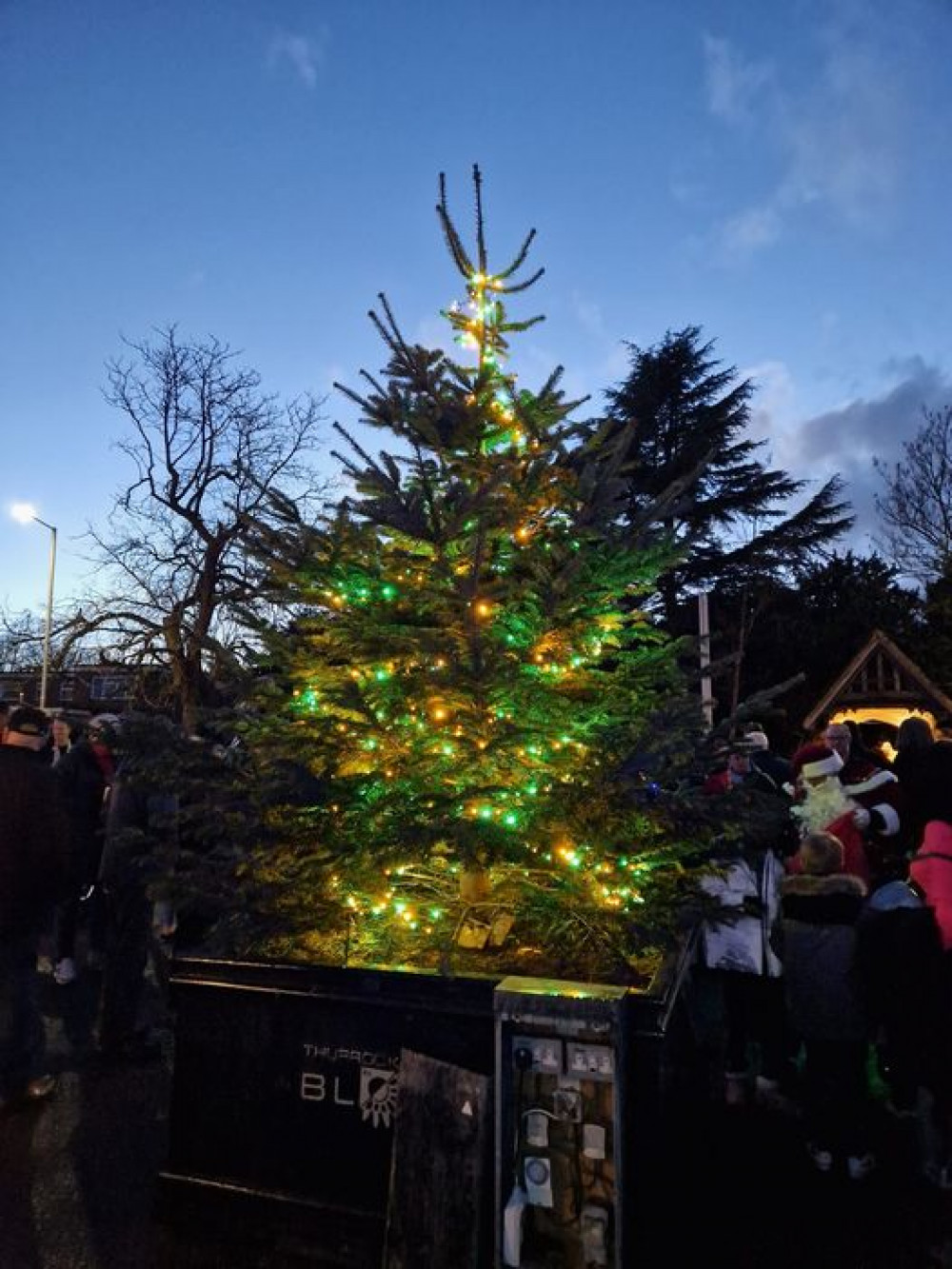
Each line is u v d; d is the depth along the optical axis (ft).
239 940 11.70
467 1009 10.22
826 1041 12.95
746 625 72.49
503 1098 9.59
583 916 12.09
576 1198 9.40
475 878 12.94
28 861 14.38
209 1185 11.01
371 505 11.80
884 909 12.95
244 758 13.38
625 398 92.63
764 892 16.29
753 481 89.04
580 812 11.63
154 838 13.62
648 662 13.33
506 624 12.71
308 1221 10.53
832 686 39.14
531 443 13.56
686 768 12.57
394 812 11.74
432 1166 9.67
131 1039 17.22
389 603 12.83
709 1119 14.62
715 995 15.84
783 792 17.17
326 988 10.81
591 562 12.03
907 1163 13.44
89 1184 12.45
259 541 13.10
